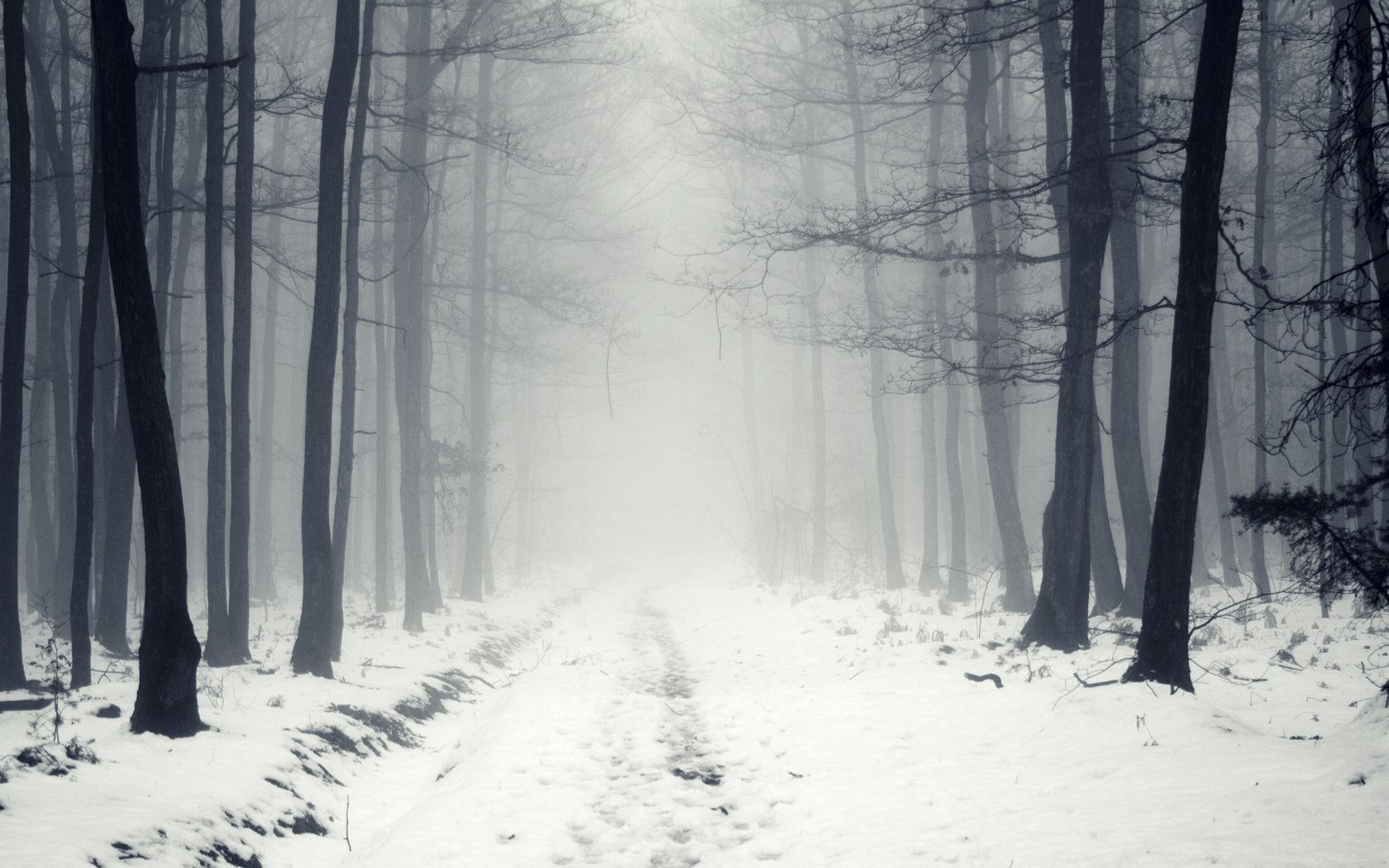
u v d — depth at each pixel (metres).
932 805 7.25
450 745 11.91
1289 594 18.97
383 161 18.16
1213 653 13.34
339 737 10.35
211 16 15.44
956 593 25.47
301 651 13.78
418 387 24.09
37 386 25.86
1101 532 18.19
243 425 15.38
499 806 7.67
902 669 13.39
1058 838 6.04
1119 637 14.43
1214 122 9.53
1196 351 9.59
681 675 16.09
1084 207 13.49
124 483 18.14
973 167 20.81
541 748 9.43
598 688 13.04
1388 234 8.85
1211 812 5.97
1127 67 16.31
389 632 20.77
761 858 6.75
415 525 22.33
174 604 8.97
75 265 21.30
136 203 8.85
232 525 15.12
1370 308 8.86
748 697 12.56
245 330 15.59
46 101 20.91
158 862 6.07
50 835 5.88
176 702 8.89
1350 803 5.58
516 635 23.67
